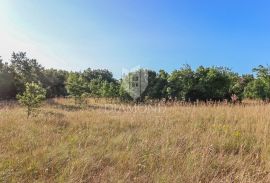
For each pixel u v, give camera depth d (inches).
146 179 204.1
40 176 211.5
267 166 220.1
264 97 784.9
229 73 871.7
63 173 209.5
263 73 802.2
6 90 1176.8
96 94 1141.7
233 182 203.6
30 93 487.5
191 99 841.5
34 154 249.0
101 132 335.3
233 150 262.8
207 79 832.9
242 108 438.3
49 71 1737.2
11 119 406.6
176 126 345.1
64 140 297.4
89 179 206.8
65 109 661.9
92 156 243.9
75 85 981.2
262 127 313.3
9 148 270.1
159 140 285.7
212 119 384.5
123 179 201.3
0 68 1218.6
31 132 328.8
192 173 209.2
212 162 230.7
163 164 228.8
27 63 1553.9
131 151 252.4
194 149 255.6
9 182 199.6
